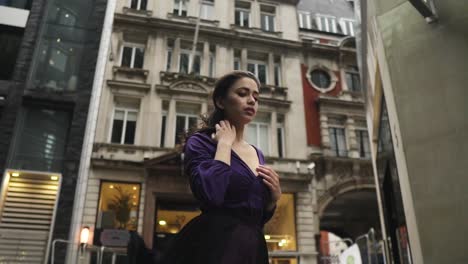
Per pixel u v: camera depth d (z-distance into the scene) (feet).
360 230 65.57
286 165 48.73
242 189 3.41
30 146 38.40
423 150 13.14
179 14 55.72
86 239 36.22
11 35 43.04
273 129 51.01
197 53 53.52
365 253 27.89
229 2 58.08
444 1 13.83
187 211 44.27
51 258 32.68
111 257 33.09
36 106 40.09
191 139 3.86
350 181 50.55
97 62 44.09
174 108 48.08
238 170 3.51
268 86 53.47
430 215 12.35
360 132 54.95
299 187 47.60
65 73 42.57
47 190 36.60
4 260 32.04
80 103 41.47
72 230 36.09
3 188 34.88
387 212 26.22
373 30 19.42
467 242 11.20
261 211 3.51
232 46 54.90
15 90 39.60
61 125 40.60
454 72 12.92
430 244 12.14
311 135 52.29
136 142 45.14
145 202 41.68
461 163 11.94
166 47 52.16
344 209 63.62
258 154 4.35
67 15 45.32
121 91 47.01
